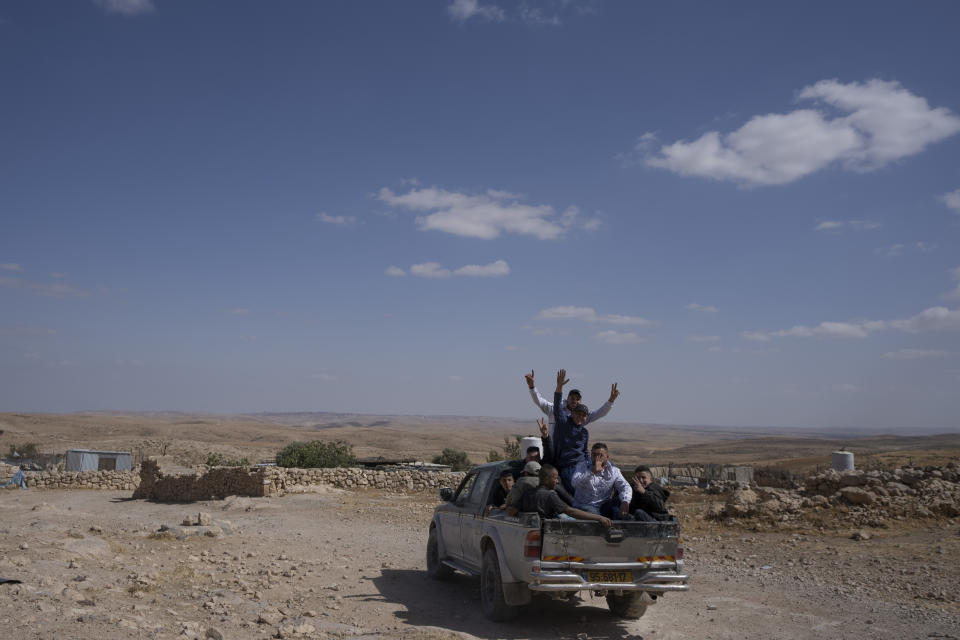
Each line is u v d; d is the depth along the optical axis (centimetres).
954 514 1474
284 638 689
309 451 3709
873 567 1148
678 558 778
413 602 925
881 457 5659
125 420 16162
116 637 620
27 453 7169
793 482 2648
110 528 1630
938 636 762
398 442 15300
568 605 927
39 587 787
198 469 3123
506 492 912
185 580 967
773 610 898
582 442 909
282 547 1388
